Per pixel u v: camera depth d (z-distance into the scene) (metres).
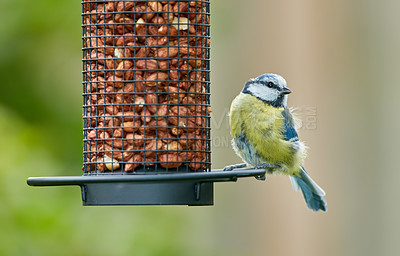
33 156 15.52
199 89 11.21
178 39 11.02
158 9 10.95
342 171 17.41
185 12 11.03
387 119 17.52
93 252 15.15
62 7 16.56
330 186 17.38
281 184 18.14
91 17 11.17
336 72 17.62
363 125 17.48
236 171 10.24
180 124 10.99
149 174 10.57
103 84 11.04
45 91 16.70
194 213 16.95
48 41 16.73
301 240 17.75
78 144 16.38
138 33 10.93
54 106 16.64
